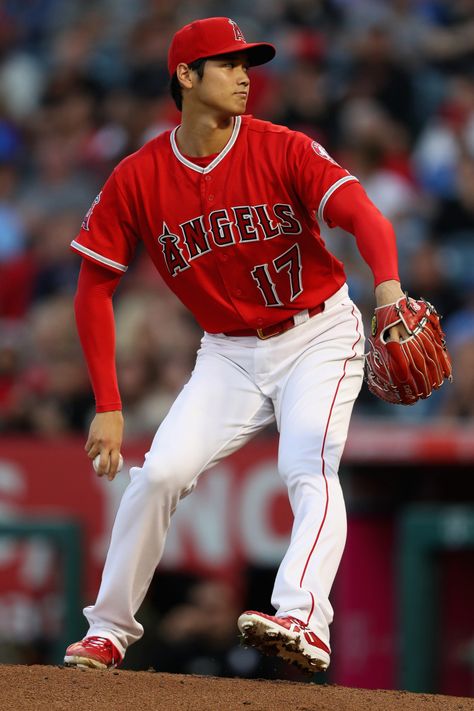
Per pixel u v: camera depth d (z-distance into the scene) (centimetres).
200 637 2462
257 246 1288
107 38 4131
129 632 1355
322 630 1212
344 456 2316
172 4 4103
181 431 1310
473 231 3281
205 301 1336
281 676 2422
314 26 3869
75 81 4006
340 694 1192
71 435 2825
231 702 1143
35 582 2491
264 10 3991
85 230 1341
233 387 1338
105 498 2536
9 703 1133
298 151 1260
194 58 1262
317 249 1312
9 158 3912
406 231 3247
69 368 2980
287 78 3622
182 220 1297
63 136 3897
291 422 1295
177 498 1315
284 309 1320
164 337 2964
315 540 1234
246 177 1273
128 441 2534
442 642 2231
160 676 1248
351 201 1223
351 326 1339
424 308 1208
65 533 2472
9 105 4066
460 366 2725
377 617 2306
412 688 2216
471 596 2239
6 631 2497
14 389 3044
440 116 3509
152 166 1305
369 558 2319
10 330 3300
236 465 2464
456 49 3641
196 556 2481
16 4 4362
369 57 3588
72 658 1317
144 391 2897
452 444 2281
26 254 3478
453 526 2217
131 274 3269
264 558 2444
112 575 1327
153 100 3850
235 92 1262
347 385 1316
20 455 2589
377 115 3488
